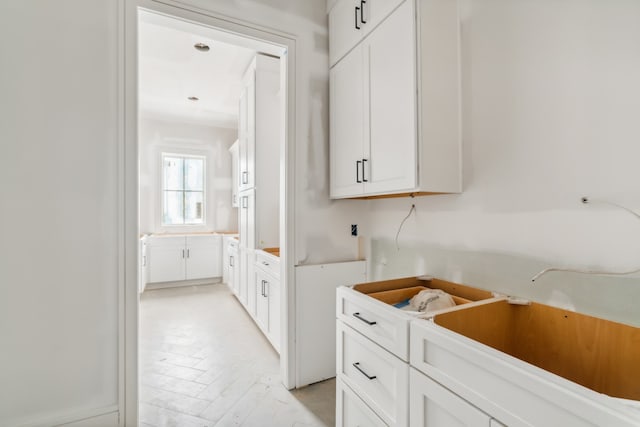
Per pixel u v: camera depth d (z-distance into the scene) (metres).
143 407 1.80
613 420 0.57
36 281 1.33
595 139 1.06
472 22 1.47
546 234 1.21
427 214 1.77
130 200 1.50
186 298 4.08
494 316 1.23
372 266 2.23
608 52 1.03
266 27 1.89
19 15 1.31
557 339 1.13
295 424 1.66
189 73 3.31
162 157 4.87
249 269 3.22
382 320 1.20
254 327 3.07
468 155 1.50
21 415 1.31
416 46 1.36
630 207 0.98
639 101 0.96
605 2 1.04
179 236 4.62
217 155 5.21
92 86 1.43
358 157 1.77
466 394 0.85
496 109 1.38
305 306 2.04
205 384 2.05
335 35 2.01
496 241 1.39
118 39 1.48
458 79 1.51
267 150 3.00
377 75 1.60
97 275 1.44
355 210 2.26
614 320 1.02
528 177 1.26
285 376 2.02
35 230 1.33
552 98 1.18
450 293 1.58
